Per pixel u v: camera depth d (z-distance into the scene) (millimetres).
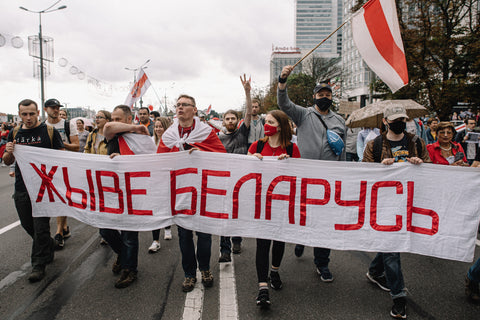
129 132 3693
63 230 4949
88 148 5051
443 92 17281
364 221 3156
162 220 3457
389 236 3094
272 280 3330
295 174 3242
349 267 3861
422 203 3061
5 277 3588
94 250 4426
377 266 3350
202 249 3387
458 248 2996
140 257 4180
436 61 17859
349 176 3170
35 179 3635
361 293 3234
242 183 3320
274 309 2941
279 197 3271
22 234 5066
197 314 2865
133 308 2965
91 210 3561
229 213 3342
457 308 2977
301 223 3242
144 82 10195
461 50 17766
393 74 3498
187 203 3410
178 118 3562
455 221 3004
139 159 3465
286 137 3322
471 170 2967
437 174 3033
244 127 4602
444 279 3572
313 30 150625
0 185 9938
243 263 4023
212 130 3611
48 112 5434
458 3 17672
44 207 3633
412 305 3029
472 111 18453
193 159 3396
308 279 3545
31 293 3238
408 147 3145
